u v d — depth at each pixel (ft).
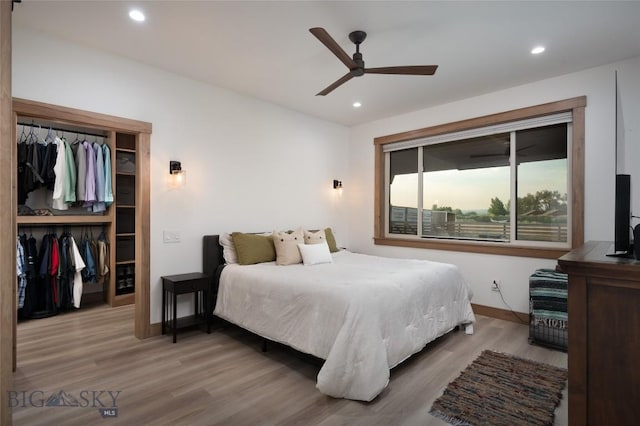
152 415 6.34
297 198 15.20
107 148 13.99
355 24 8.19
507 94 12.23
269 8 7.59
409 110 14.94
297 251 11.85
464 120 13.35
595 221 10.41
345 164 17.61
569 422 3.77
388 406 6.70
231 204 12.73
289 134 14.83
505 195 12.84
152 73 10.67
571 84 10.87
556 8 7.47
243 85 12.25
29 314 12.31
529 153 12.20
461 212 14.05
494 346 9.78
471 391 7.20
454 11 7.63
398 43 9.07
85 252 13.88
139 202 10.48
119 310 13.67
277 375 8.02
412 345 8.27
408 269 10.22
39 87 8.65
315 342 7.72
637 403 3.43
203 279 10.78
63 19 8.08
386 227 16.60
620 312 3.54
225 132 12.56
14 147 8.44
